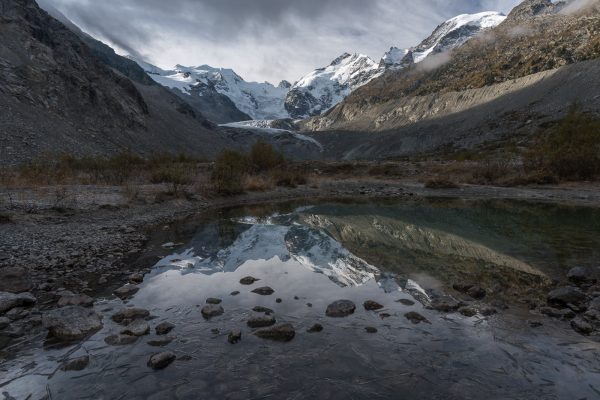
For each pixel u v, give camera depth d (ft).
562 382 12.39
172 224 49.06
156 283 24.22
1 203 49.06
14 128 203.00
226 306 19.88
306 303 20.13
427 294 21.30
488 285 22.61
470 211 58.80
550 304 19.51
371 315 18.28
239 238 38.96
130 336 16.17
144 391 12.24
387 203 73.26
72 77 328.49
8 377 13.21
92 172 107.24
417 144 628.69
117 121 353.92
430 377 12.76
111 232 41.27
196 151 460.55
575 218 49.70
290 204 73.51
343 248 33.35
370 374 13.01
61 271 26.81
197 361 14.11
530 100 508.94
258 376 13.01
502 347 14.84
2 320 17.67
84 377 13.16
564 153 97.25
